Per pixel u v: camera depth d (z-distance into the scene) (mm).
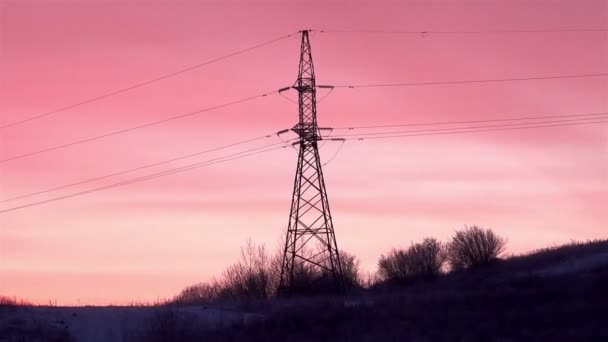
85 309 51094
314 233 65062
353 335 41031
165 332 43938
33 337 43000
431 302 49156
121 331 45281
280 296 64312
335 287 65875
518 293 50344
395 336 39812
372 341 39344
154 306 53219
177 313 48406
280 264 74625
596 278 53594
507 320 42031
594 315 41844
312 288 66375
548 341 36969
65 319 47625
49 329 44750
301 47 63969
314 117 63688
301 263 69062
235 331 44844
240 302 57406
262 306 53781
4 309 48688
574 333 37938
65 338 43438
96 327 46188
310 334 42188
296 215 64875
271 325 45125
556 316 42250
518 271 75125
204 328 45844
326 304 49906
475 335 38906
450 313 45094
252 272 74938
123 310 50844
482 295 50469
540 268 74188
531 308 45062
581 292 48812
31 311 48906
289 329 44000
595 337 36844
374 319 44438
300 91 63719
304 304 51469
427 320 43344
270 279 74125
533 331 39219
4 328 44031
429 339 38812
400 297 52781
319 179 64375
